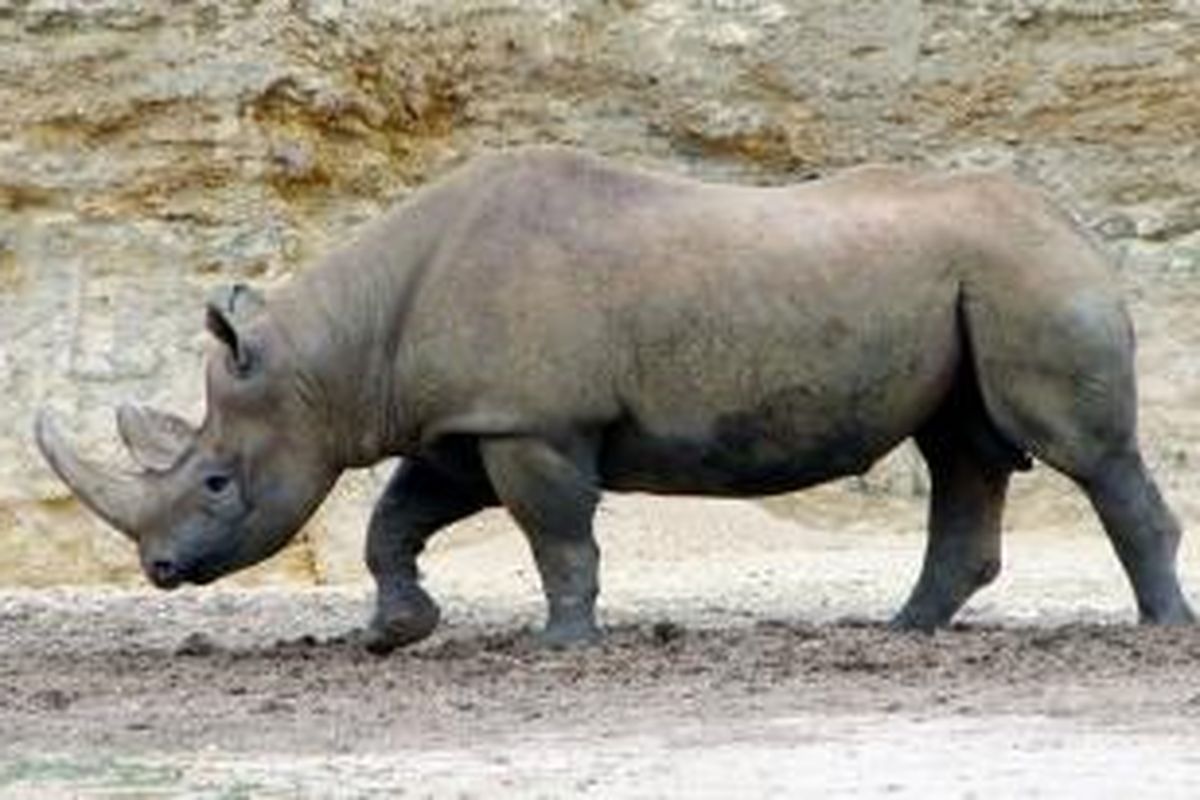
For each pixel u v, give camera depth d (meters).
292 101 104.94
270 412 59.94
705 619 72.00
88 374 101.38
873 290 60.91
